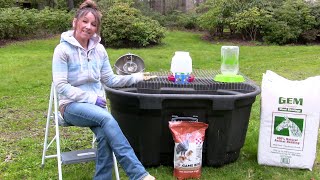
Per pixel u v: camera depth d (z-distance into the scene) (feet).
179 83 12.00
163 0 62.85
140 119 11.30
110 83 11.47
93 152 11.03
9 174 11.69
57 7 57.11
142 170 9.57
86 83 10.64
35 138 14.85
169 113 11.27
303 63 31.86
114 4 45.52
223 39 48.08
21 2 56.08
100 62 10.97
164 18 57.57
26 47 40.06
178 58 12.05
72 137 14.90
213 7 49.11
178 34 52.24
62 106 10.40
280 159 12.01
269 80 11.91
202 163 11.99
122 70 12.66
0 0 49.52
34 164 12.36
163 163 11.97
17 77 25.68
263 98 11.91
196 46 42.19
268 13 45.93
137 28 42.29
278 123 11.84
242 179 11.32
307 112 11.55
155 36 42.63
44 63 30.55
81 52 10.43
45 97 21.35
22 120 17.13
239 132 11.87
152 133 11.44
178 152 11.04
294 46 43.11
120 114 11.54
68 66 10.38
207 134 11.53
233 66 12.43
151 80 12.28
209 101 11.05
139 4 56.95
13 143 14.33
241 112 11.60
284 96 11.64
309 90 11.48
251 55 35.99
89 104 10.21
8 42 43.06
